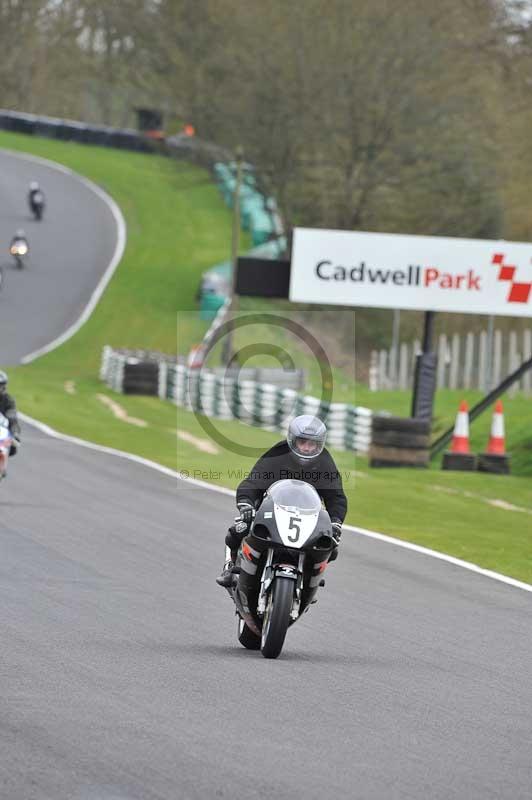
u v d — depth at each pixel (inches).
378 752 832.3
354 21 7155.5
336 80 7066.9
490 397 3639.3
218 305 7022.6
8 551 1711.4
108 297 7258.9
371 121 7076.8
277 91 7121.1
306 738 857.5
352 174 7170.3
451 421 4375.0
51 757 771.4
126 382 4936.0
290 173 7244.1
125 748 800.3
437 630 1366.9
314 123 7086.6
